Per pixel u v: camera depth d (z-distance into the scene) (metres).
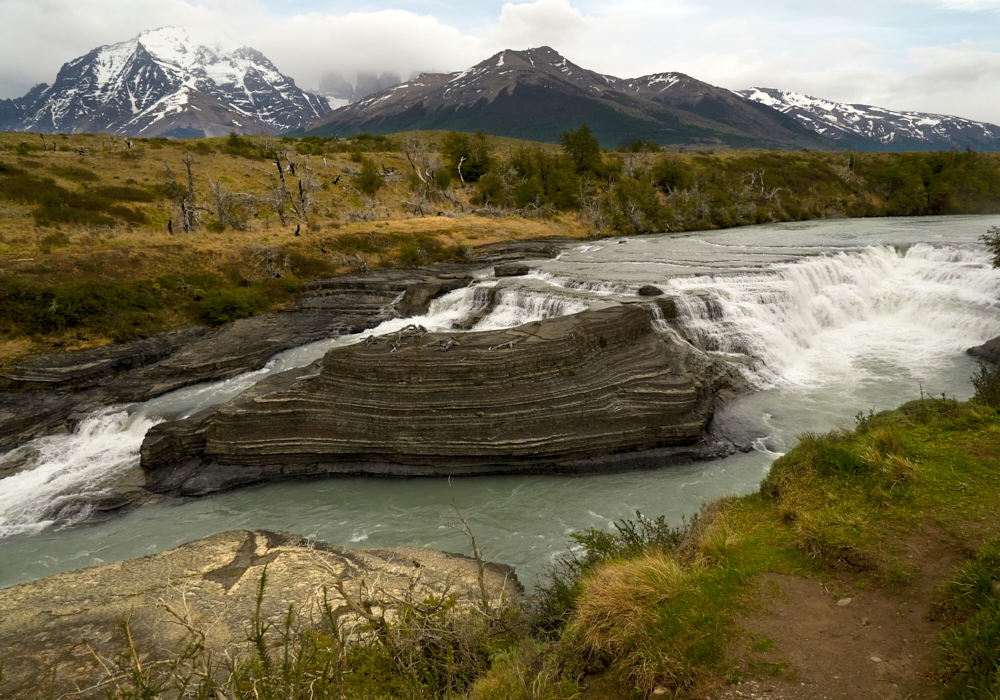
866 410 21.36
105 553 16.03
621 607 7.40
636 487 17.62
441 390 18.97
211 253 40.38
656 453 18.78
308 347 31.61
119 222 48.84
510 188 73.44
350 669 7.23
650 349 22.81
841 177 94.25
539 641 8.05
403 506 17.58
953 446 10.16
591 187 76.44
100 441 22.17
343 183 72.31
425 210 67.38
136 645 9.12
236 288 38.25
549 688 6.66
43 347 29.31
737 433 19.98
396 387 19.09
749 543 8.62
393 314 35.84
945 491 8.74
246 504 18.08
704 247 51.88
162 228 50.19
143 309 33.78
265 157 77.12
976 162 91.38
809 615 6.82
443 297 37.66
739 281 33.28
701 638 6.70
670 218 75.00
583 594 8.19
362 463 19.33
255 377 27.81
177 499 18.41
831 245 46.28
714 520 10.30
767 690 5.82
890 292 33.78
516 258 49.72
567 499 17.33
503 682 6.78
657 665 6.44
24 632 9.59
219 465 19.61
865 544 7.89
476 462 18.78
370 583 10.97
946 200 84.81
